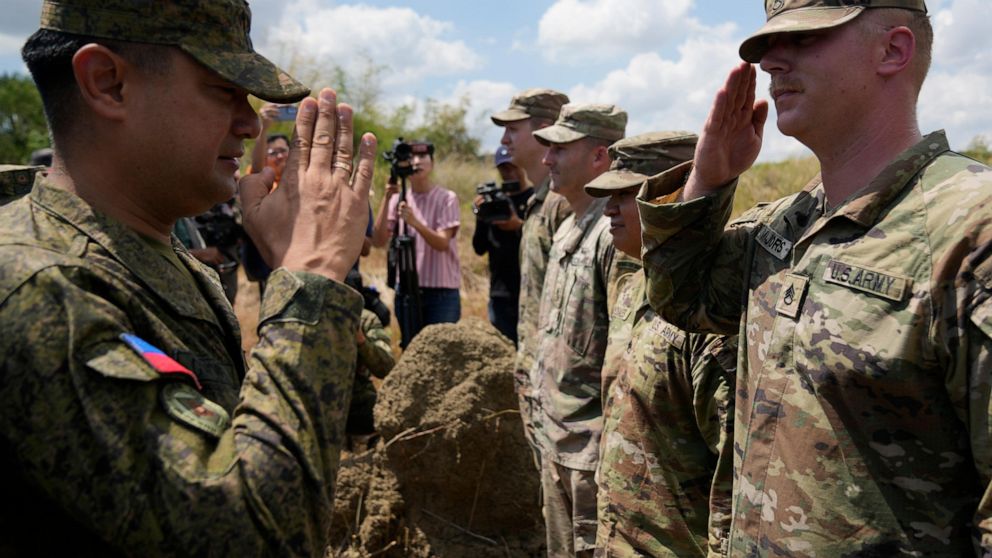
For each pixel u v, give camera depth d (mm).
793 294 1601
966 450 1414
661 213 1870
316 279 1246
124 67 1197
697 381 2186
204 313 1317
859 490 1469
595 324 3059
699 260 1935
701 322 1983
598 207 3256
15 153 20734
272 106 4691
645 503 2395
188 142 1241
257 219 1347
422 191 5789
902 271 1435
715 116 1787
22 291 1042
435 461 3539
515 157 4516
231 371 1356
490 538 3578
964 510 1425
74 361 1023
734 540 1695
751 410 1678
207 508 1024
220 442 1088
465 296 8516
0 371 1006
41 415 1003
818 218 1663
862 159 1599
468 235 11438
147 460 1029
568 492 3156
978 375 1342
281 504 1083
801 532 1524
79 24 1182
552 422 3135
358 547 3580
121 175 1252
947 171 1472
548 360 3209
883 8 1536
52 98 1238
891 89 1569
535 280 4016
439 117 20000
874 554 1455
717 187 1868
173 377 1113
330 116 1397
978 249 1351
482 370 3596
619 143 2781
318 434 1164
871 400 1449
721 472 2127
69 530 1095
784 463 1572
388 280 5590
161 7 1201
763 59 1664
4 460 1060
